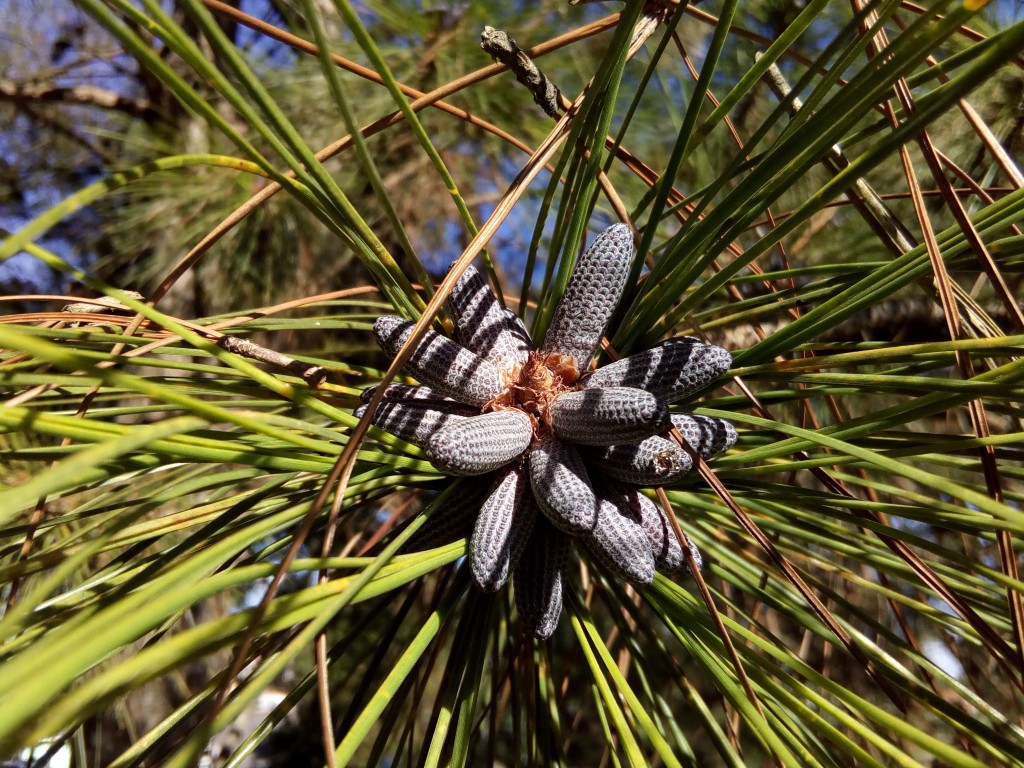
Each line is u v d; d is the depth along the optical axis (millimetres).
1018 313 117
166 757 120
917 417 123
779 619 294
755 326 180
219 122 97
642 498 146
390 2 294
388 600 167
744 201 127
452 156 344
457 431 125
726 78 297
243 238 331
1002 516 88
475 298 154
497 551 130
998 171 243
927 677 202
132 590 114
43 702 56
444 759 145
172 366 118
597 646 141
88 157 408
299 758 437
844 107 106
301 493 149
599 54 322
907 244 145
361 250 137
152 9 82
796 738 126
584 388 145
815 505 144
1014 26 79
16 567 114
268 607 88
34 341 72
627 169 320
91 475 108
